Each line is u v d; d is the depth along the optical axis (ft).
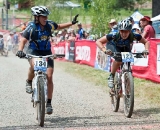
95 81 63.21
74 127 33.65
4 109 42.09
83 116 38.52
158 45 54.39
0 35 133.08
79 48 89.15
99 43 38.14
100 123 35.14
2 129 33.32
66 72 77.71
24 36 35.42
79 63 89.04
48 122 36.06
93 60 79.82
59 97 49.44
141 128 32.76
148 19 61.87
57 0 157.38
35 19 35.29
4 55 133.69
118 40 37.86
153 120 36.09
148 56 57.00
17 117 38.24
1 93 52.54
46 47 36.17
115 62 38.91
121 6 177.06
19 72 78.95
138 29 65.16
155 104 43.86
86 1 111.96
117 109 40.34
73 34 98.73
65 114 39.65
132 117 37.60
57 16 149.28
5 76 71.61
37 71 35.12
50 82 36.09
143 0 215.92
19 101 46.73
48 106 36.24
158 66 54.44
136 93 50.16
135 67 60.75
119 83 39.09
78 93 52.49
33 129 33.19
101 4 98.27
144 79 58.18
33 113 40.09
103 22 97.19
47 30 35.60
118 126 33.68
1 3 302.86
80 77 69.31
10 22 220.23
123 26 36.63
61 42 105.50
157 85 53.21
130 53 37.29
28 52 36.45
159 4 103.60
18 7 271.28
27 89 37.50
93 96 50.06
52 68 36.19
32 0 193.06
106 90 54.70
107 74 68.54
